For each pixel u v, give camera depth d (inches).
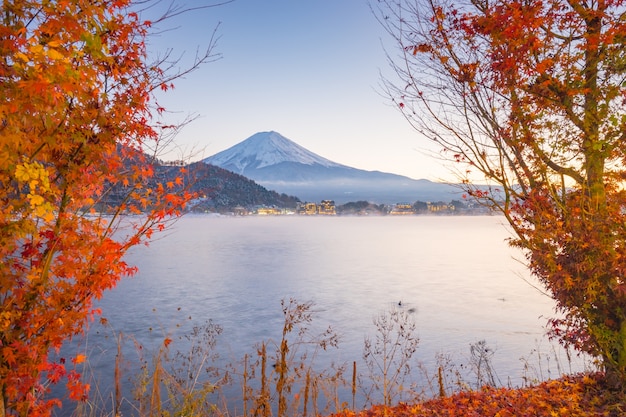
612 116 279.1
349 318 2162.9
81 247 194.9
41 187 165.9
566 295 309.0
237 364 916.6
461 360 1318.9
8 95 150.6
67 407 773.9
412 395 531.5
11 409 192.7
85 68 173.3
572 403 313.4
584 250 295.3
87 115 187.6
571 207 302.0
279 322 2076.8
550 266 302.2
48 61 157.3
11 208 168.2
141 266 4493.1
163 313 2252.7
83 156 194.1
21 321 186.9
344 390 925.2
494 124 302.2
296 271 4222.4
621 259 285.9
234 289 3147.1
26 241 190.9
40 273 188.1
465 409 341.4
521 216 310.7
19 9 160.9
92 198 207.6
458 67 303.9
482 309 2416.3
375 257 5595.5
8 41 148.9
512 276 3814.0
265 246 7357.3
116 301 2566.4
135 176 210.4
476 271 4180.6
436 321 2102.6
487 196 314.0
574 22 280.7
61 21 161.3
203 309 2413.9
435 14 299.0
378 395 874.1
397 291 3115.2
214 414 349.7
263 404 335.0
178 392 335.9
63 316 194.4
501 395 369.4
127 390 823.7
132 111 200.8
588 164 302.2
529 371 1168.8
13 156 156.2
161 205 213.0
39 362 192.9
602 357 328.2
